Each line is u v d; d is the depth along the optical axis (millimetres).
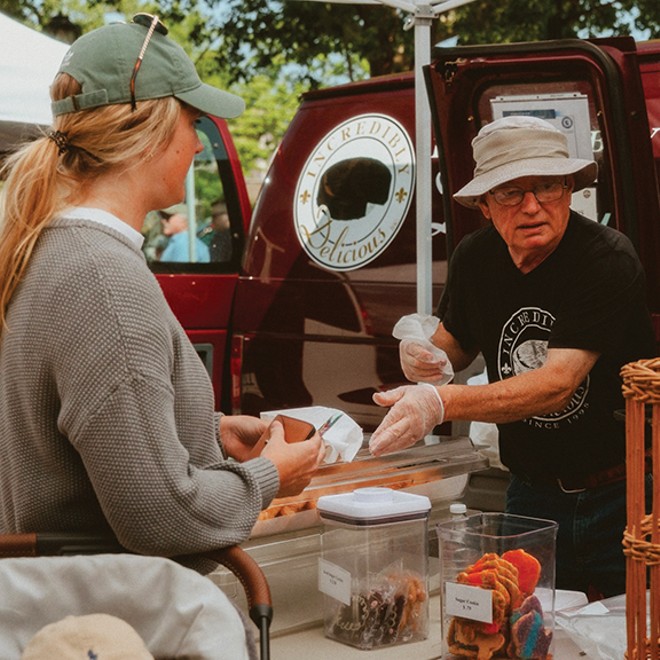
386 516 1922
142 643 1190
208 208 5297
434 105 2877
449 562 1798
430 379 2459
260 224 4602
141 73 1605
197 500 1491
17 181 1586
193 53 12562
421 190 3078
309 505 2031
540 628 1768
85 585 1311
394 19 10680
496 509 3219
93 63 1602
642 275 2299
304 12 11047
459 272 2566
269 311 4504
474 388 2182
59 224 1562
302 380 4371
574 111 2793
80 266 1499
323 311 4312
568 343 2250
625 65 2674
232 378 4633
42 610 1304
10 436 1558
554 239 2277
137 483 1444
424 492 2260
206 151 5355
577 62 2680
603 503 2459
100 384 1449
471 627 1758
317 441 1789
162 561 1318
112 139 1588
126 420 1445
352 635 1928
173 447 1482
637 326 2332
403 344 2490
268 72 13023
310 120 4547
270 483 1616
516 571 1752
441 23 10789
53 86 1639
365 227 4238
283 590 2006
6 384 1551
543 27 10711
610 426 2391
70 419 1458
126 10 13195
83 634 1169
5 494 1604
